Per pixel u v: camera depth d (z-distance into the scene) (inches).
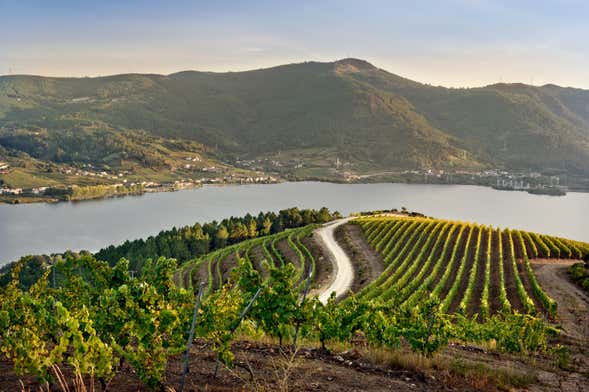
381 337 773.3
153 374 375.9
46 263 4037.9
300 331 666.2
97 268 536.1
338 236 3730.3
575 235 7864.2
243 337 684.1
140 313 423.5
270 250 3452.3
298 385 430.3
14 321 445.4
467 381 509.7
